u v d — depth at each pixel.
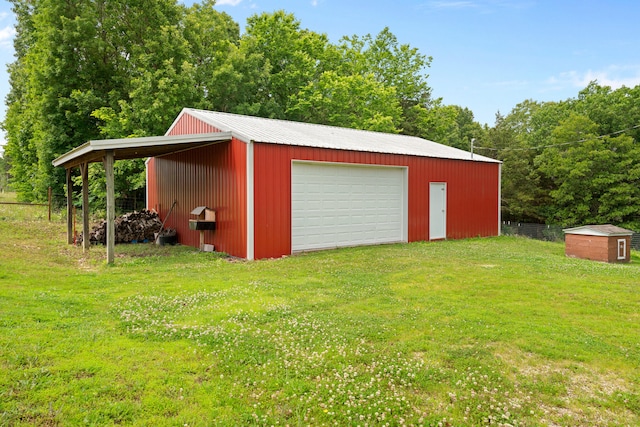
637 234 20.11
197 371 3.46
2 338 3.80
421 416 2.94
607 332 4.64
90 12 19.03
